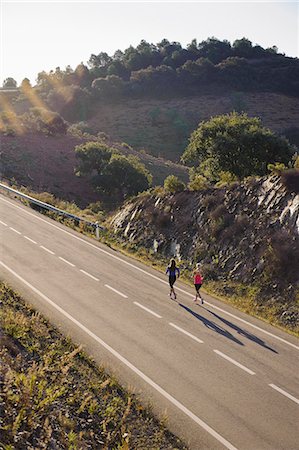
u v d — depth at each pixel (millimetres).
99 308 17344
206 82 137375
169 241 26156
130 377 12438
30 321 14773
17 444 8469
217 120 39500
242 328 16438
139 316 16828
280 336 15969
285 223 20922
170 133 107875
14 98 145375
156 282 21359
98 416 10539
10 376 9906
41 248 25312
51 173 61719
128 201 33344
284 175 22578
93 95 129375
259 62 154000
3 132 70688
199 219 25484
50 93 133875
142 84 135250
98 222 33156
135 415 10781
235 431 10320
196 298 19016
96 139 82250
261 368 13336
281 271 19609
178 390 11914
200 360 13633
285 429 10438
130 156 62406
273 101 124500
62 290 19000
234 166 36438
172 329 15828
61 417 9922
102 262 23812
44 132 75375
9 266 21547
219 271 22016
